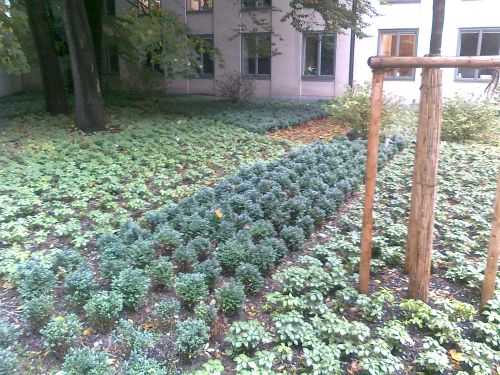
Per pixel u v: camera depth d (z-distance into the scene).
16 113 14.24
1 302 4.17
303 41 22.08
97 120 12.20
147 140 10.80
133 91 19.27
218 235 5.29
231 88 20.36
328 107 12.38
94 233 5.53
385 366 3.19
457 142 11.70
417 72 20.17
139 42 15.61
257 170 7.92
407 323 3.81
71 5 11.59
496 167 8.75
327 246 5.12
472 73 19.22
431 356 3.27
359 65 21.12
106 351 3.46
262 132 12.89
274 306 4.09
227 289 3.99
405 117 13.20
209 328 3.63
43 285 4.13
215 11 23.20
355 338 3.52
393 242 5.41
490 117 11.69
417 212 3.99
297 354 3.52
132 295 3.97
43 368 3.35
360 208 6.61
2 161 8.58
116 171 8.20
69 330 3.49
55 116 14.12
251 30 22.66
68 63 18.75
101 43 18.39
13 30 14.64
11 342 3.47
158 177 7.95
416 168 3.95
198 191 6.88
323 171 7.99
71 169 8.11
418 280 4.07
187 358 3.42
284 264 4.99
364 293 4.17
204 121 13.95
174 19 15.10
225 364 3.43
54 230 5.76
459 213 6.31
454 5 19.08
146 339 3.42
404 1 19.86
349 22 15.50
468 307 3.88
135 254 4.66
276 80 22.92
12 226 5.65
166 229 5.06
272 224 5.76
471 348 3.41
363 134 11.38
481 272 4.52
